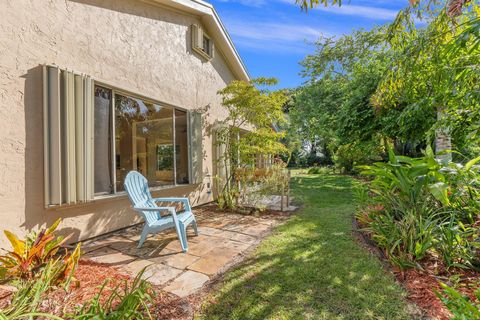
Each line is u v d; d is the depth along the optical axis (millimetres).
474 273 2715
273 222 5199
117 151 4461
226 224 5082
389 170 3883
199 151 6711
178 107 6070
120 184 4523
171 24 5887
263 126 6898
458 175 3561
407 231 3195
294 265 3084
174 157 5930
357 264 3076
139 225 4941
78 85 3688
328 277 2777
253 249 3670
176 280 2785
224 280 2773
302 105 15438
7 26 3078
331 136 14508
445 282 2576
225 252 3576
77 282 2443
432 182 3572
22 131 3203
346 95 10242
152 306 2266
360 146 9984
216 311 2236
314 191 9336
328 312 2199
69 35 3740
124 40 4648
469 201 3424
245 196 6672
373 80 8195
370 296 2416
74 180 3600
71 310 2027
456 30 3201
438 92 3756
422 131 7219
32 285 2092
